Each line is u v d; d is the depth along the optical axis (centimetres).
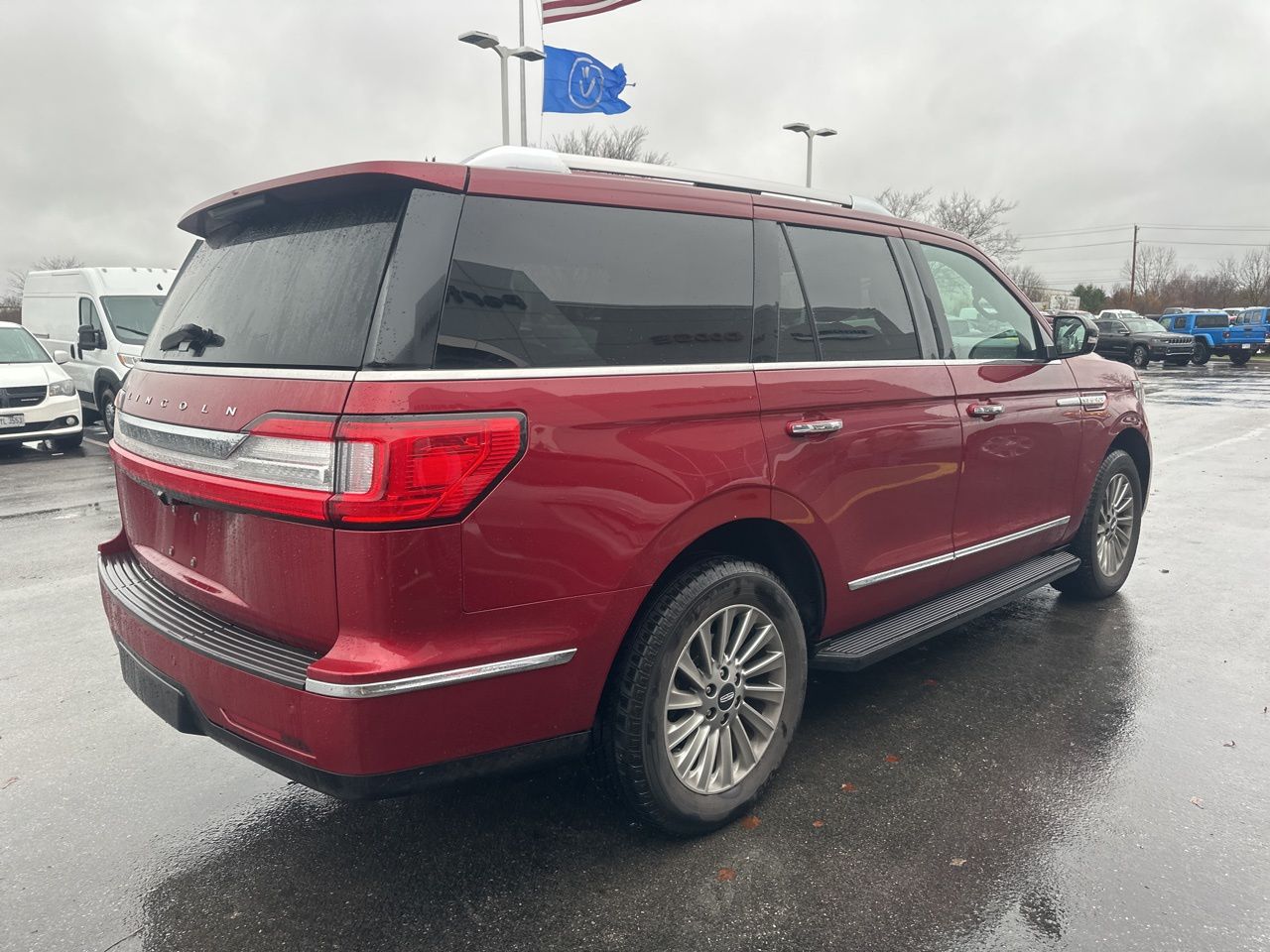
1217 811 292
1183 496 833
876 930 235
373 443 202
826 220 327
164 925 242
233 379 235
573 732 247
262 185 245
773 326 295
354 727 206
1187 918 239
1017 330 420
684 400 259
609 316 250
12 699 392
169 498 258
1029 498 418
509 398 221
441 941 233
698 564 270
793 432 288
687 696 269
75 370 1388
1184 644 445
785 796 301
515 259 234
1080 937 231
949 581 378
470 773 230
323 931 238
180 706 247
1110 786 307
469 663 218
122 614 272
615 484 240
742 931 235
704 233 282
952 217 4194
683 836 278
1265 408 1684
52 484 954
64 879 263
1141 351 3103
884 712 368
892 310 346
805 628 325
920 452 343
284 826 289
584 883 256
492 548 218
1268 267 6994
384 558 204
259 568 227
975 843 274
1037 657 427
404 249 215
